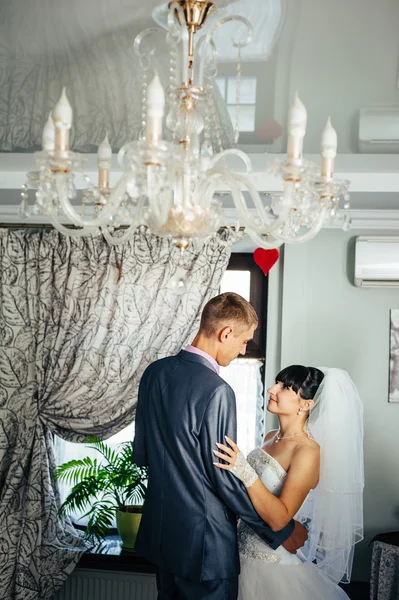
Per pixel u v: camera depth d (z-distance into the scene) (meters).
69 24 2.54
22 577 3.48
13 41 2.63
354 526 3.02
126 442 3.74
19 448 3.66
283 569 2.49
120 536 3.73
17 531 3.56
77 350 3.73
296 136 1.56
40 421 3.69
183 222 1.67
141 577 3.64
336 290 3.74
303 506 3.00
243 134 2.91
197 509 2.24
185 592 2.30
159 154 1.48
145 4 2.38
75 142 2.97
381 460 3.65
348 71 2.68
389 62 2.63
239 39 2.54
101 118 2.88
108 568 3.65
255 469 2.61
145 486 3.74
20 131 2.93
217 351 2.37
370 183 3.14
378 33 2.51
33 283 3.75
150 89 1.48
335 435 2.94
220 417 2.23
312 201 1.75
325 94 2.78
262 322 4.02
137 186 1.62
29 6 2.47
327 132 1.68
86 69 2.74
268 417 3.82
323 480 2.94
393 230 3.70
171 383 2.30
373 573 3.25
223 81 2.74
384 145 2.93
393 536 3.32
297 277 3.75
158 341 3.71
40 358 3.71
